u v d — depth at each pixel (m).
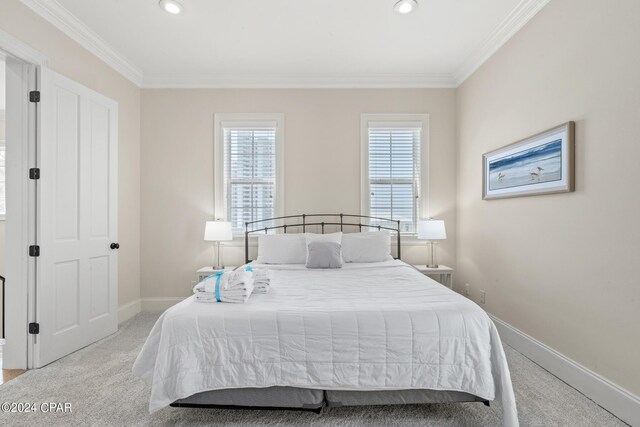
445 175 3.89
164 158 3.85
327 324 1.68
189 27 2.83
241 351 1.66
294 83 3.84
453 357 1.67
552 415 1.79
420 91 3.89
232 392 1.68
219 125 3.87
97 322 2.89
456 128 3.89
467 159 3.62
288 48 3.20
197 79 3.81
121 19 2.70
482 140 3.29
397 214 3.93
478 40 3.05
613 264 1.82
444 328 1.68
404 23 2.78
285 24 2.79
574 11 2.10
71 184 2.62
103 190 2.97
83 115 2.75
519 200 2.69
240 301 1.88
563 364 2.17
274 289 2.24
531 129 2.55
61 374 2.27
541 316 2.43
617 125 1.80
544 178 2.36
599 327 1.91
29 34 2.35
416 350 1.66
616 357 1.81
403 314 1.71
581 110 2.04
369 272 2.89
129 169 3.63
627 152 1.74
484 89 3.25
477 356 1.67
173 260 3.86
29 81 2.37
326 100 3.88
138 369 1.75
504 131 2.92
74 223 2.65
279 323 1.68
